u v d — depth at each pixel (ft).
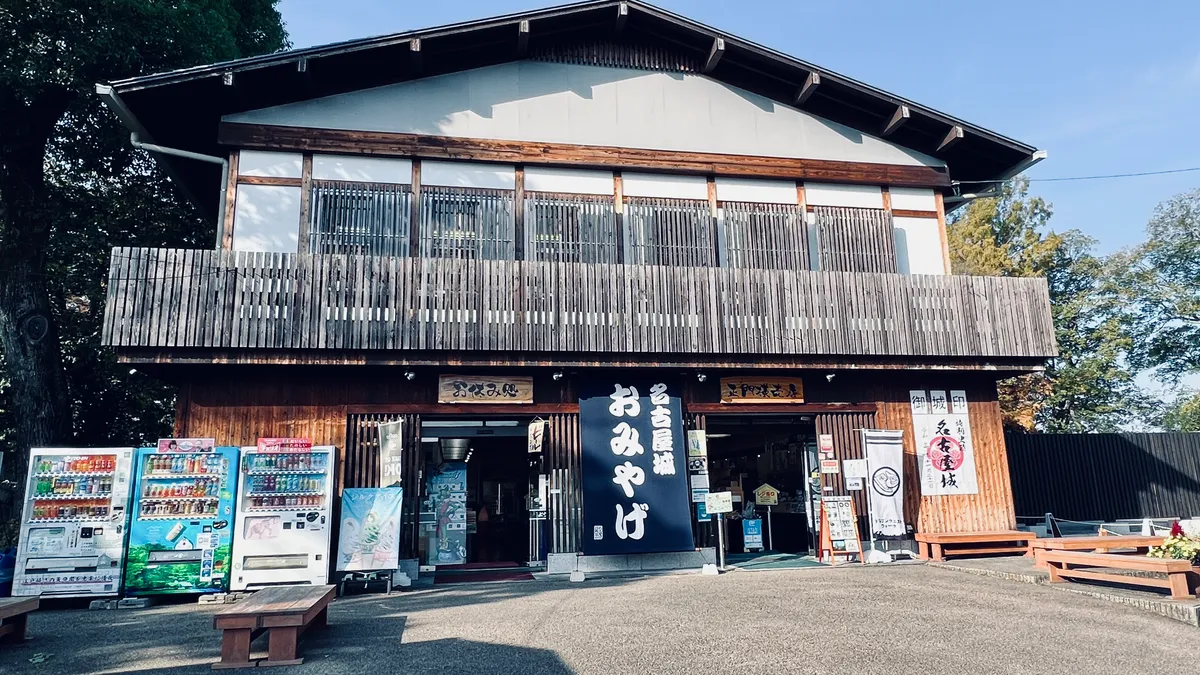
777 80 44.93
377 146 39.60
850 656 19.75
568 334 37.88
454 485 46.39
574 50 43.29
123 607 30.27
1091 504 59.67
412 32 38.68
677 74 44.34
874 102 44.32
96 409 53.57
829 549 40.32
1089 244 97.09
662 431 39.86
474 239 39.78
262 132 38.60
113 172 51.88
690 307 39.55
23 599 22.49
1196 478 61.16
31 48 41.65
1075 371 87.97
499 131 41.22
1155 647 20.83
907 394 43.91
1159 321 94.73
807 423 47.52
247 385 36.83
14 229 44.78
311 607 20.48
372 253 38.47
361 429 37.32
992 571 33.86
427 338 36.40
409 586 34.71
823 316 41.01
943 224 45.93
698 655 19.83
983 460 43.98
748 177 43.83
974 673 18.40
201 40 46.14
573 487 38.81
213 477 32.37
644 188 42.60
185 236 54.29
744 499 60.49
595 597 29.50
